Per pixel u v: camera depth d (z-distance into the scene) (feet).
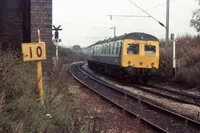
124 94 62.85
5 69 23.71
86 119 34.12
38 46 26.37
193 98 64.13
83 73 123.24
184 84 86.69
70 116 28.32
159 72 103.65
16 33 34.58
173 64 94.27
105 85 79.46
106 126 34.37
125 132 33.22
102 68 130.52
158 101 57.67
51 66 40.34
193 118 43.19
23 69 30.04
